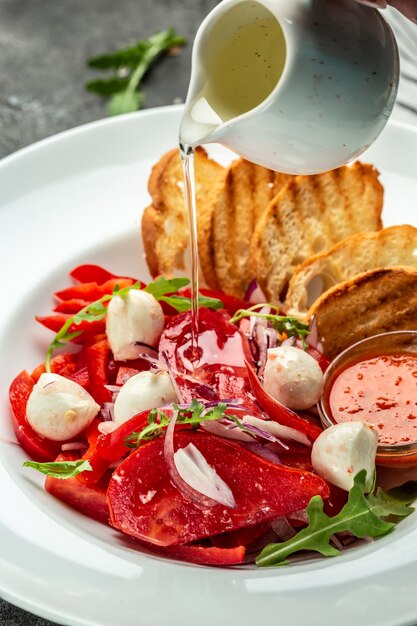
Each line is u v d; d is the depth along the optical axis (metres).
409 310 0.60
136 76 0.83
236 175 0.64
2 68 0.87
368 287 0.59
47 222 0.67
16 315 0.62
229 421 0.54
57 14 0.93
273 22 0.51
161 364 0.57
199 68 0.51
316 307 0.60
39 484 0.54
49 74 0.86
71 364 0.61
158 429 0.54
